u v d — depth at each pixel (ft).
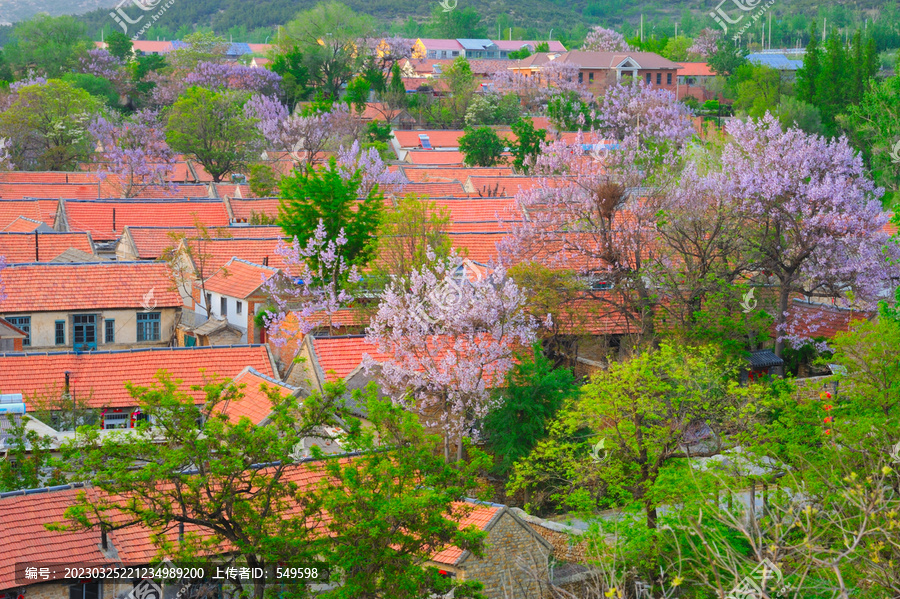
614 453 115.65
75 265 200.54
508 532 102.89
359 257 191.52
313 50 599.57
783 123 401.49
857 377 116.16
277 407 87.81
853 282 178.40
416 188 323.57
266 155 408.67
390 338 143.54
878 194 195.83
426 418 142.72
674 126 363.56
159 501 81.87
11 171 354.74
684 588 91.97
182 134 376.27
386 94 576.61
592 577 89.66
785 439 107.76
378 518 77.56
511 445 135.33
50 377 147.84
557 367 177.06
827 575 74.33
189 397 87.04
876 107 292.61
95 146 402.52
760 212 178.91
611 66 625.82
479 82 608.19
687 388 116.78
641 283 174.91
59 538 94.63
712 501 94.02
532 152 383.24
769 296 189.88
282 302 176.35
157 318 202.18
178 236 219.20
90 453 83.56
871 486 79.92
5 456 112.78
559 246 189.26
